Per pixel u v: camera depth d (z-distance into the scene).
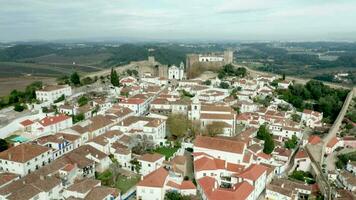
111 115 170.25
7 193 96.56
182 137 159.00
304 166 140.88
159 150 143.88
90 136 151.12
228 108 171.12
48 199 99.06
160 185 104.62
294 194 113.31
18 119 162.12
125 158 129.75
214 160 124.31
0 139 134.62
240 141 132.88
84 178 112.12
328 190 112.69
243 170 118.31
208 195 102.00
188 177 122.81
